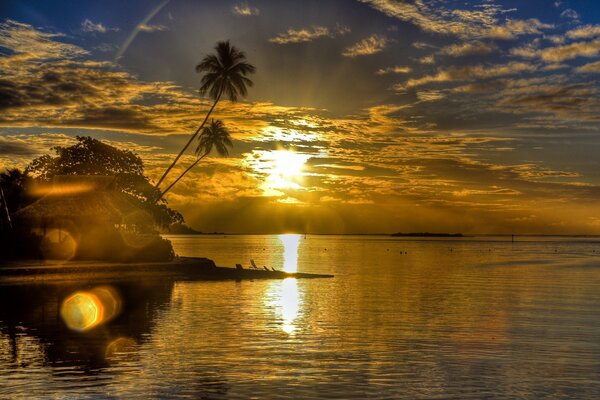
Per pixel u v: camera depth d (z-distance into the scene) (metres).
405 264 92.69
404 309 33.94
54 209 57.22
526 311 33.56
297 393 16.50
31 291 40.72
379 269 77.94
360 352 21.56
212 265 61.25
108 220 58.19
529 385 17.45
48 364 19.36
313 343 23.14
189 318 29.33
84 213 56.97
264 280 54.09
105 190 61.03
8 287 40.69
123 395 16.12
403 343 23.34
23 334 24.62
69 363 19.48
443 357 20.88
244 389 16.78
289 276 58.81
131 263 53.78
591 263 99.25
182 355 20.80
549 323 28.83
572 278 62.56
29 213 57.25
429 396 16.33
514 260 111.06
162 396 16.11
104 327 26.45
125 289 43.78
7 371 18.44
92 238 59.38
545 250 187.75
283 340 23.69
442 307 35.16
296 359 20.36
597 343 23.64
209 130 73.56
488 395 16.50
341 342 23.41
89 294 39.34
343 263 95.00
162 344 22.69
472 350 22.09
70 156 74.56
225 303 35.62
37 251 58.78
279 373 18.47
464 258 120.06
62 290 41.44
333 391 16.70
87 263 53.28
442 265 90.19
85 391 16.42
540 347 22.73
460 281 57.16
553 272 73.56
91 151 74.50
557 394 16.62
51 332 25.14
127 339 23.59
